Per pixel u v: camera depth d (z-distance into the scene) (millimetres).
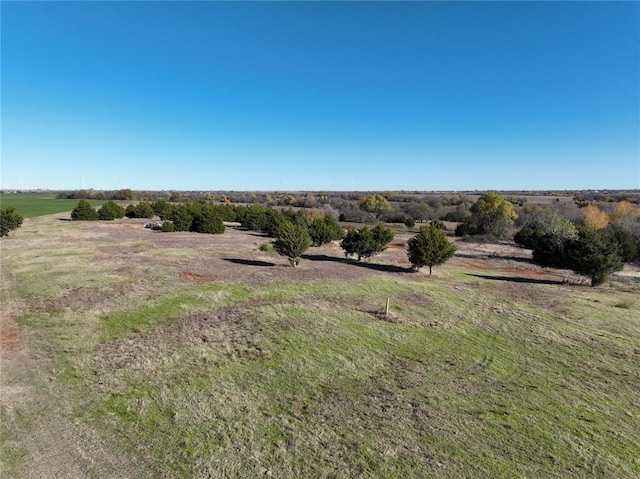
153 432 7180
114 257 24828
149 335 11984
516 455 6828
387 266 25797
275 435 7195
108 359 10242
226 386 8984
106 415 7688
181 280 19047
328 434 7270
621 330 13938
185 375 9438
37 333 11969
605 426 7871
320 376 9656
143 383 9000
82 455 6488
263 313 14234
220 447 6793
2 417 7543
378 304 16016
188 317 13664
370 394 8859
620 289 21219
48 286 17156
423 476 6211
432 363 10664
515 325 14133
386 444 7016
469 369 10375
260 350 11062
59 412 7758
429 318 14562
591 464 6652
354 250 27219
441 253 22969
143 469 6199
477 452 6879
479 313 15492
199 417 7691
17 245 29516
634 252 29156
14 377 9203
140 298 15664
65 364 9914
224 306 15062
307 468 6312
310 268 23391
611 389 9492
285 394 8742
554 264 29375
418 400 8656
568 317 15344
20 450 6570
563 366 10750
